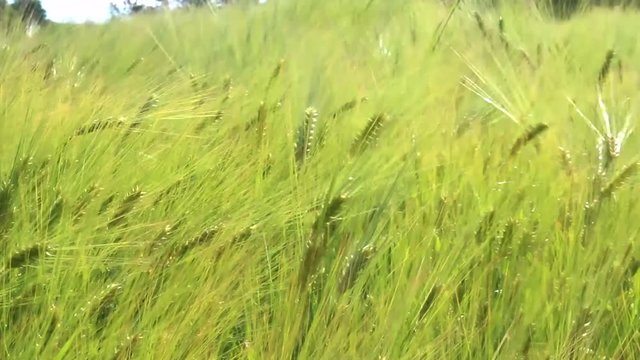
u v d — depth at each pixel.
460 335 0.91
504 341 0.91
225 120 1.44
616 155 1.34
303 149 1.29
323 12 4.00
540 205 1.24
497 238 1.09
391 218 1.08
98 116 1.24
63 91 1.38
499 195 1.23
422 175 1.28
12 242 0.93
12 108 1.17
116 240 1.03
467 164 1.33
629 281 1.10
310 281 0.86
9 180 0.99
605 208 1.21
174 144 1.26
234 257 0.93
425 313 0.91
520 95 1.89
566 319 0.98
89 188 1.02
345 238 0.94
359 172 1.21
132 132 1.24
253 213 1.08
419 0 3.94
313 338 0.84
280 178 1.27
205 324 0.84
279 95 1.59
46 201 1.00
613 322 1.01
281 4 4.00
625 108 1.73
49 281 0.92
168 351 0.79
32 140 1.08
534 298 1.01
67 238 0.97
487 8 3.62
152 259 0.91
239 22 3.31
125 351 0.78
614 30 3.68
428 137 1.40
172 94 1.51
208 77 2.00
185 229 1.00
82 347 0.80
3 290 0.88
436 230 1.09
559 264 1.07
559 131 1.62
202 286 0.88
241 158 1.25
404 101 1.64
